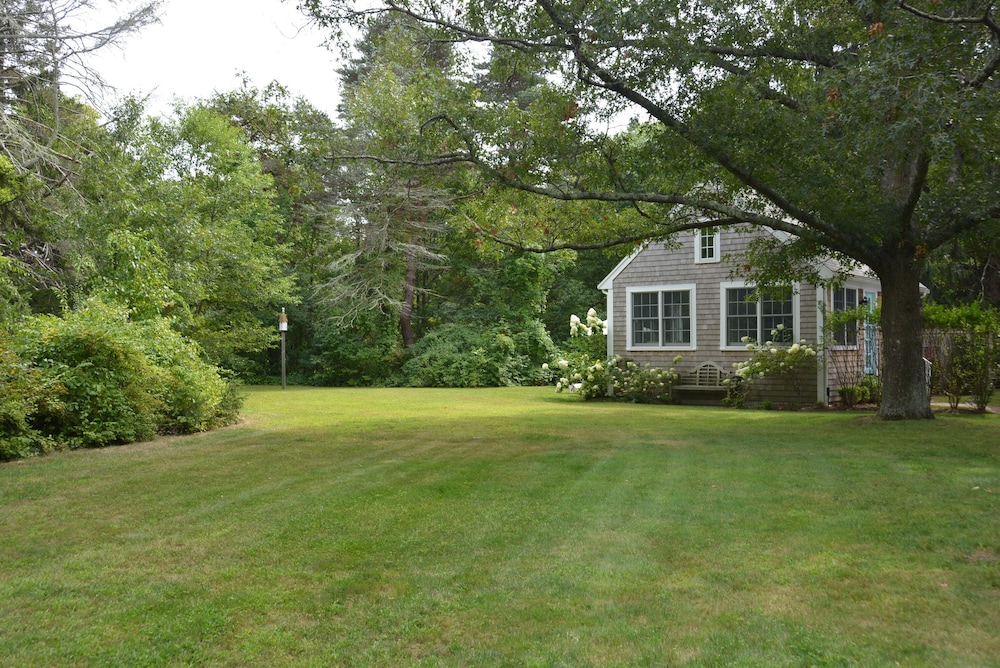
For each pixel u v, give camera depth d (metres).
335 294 28.98
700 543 4.89
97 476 7.42
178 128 22.59
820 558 4.55
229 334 23.64
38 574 4.31
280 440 10.41
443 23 10.91
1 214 15.29
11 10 14.59
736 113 10.21
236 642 3.40
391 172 12.54
